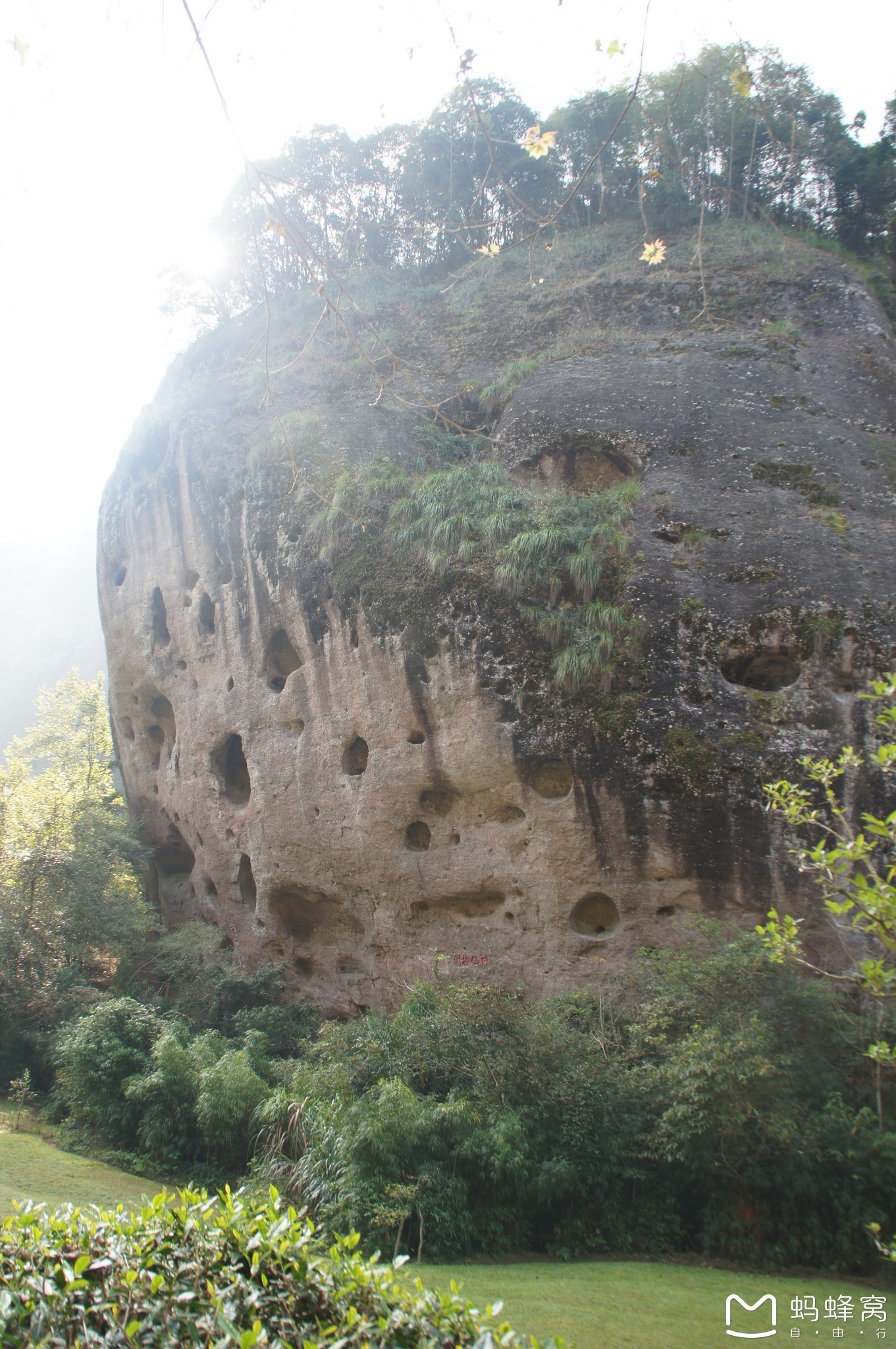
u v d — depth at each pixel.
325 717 17.72
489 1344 4.49
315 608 17.89
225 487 20.56
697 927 12.66
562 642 15.15
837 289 20.73
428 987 14.89
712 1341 7.74
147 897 23.94
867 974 6.50
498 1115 11.13
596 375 19.19
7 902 19.39
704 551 15.45
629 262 23.30
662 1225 10.78
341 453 19.59
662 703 14.25
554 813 14.80
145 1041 15.32
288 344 24.84
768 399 18.02
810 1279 9.73
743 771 13.61
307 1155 10.96
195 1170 12.99
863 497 16.27
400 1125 10.55
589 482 17.91
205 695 20.77
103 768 30.33
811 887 13.07
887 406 18.34
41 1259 5.34
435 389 21.56
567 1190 10.77
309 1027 17.31
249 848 19.34
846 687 14.02
